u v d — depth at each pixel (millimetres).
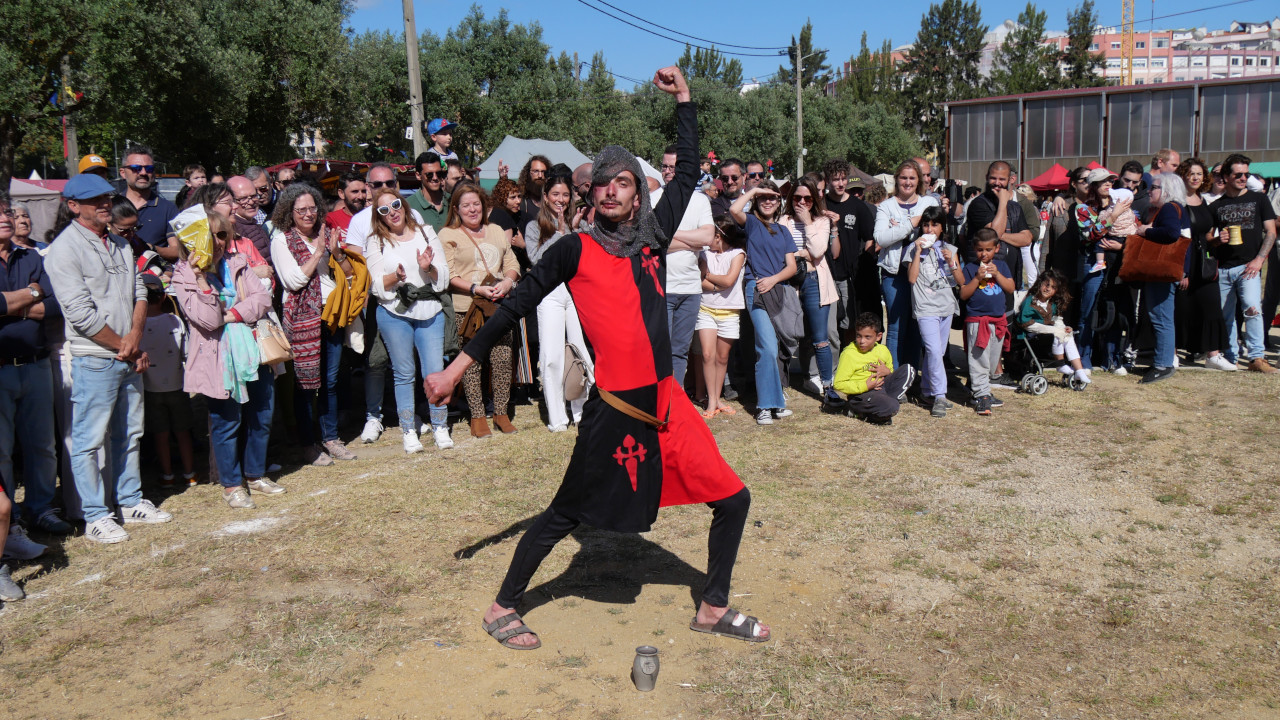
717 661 3555
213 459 5918
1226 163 8336
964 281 7273
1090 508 5156
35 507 5031
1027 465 5918
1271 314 8992
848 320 7969
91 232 4730
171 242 5504
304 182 6254
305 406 6246
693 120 3629
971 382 7277
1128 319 8508
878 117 59000
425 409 7582
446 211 7336
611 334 3354
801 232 7305
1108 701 3301
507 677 3455
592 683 3398
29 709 3303
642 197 3393
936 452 6211
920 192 7520
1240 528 4844
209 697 3363
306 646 3699
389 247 6266
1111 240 8117
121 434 5121
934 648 3674
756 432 6785
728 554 3660
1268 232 8312
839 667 3500
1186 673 3480
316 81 21422
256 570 4473
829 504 5254
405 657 3607
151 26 16875
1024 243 7816
